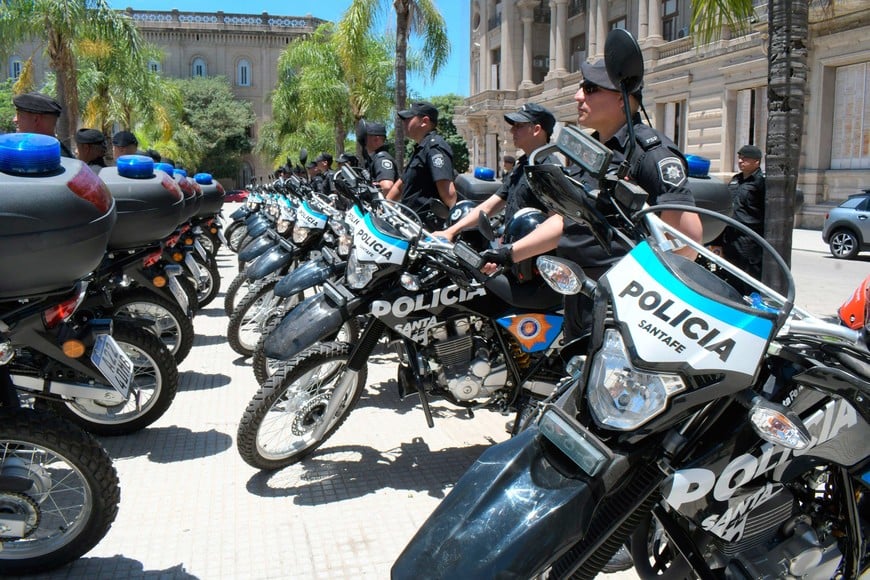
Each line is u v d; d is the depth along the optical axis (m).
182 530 3.28
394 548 3.16
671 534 2.08
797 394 2.04
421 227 3.70
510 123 4.57
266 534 3.25
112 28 15.86
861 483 2.17
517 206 4.20
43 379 3.18
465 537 1.76
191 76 64.06
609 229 2.09
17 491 2.74
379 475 3.89
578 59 33.84
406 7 16.19
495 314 3.69
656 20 26.92
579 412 1.91
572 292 2.05
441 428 4.61
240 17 64.25
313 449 3.96
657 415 1.74
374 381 5.62
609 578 2.89
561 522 1.73
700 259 3.59
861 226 15.48
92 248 2.87
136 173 4.57
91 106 20.72
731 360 1.70
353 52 17.78
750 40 21.84
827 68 21.33
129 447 4.22
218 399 5.15
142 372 4.45
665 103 26.84
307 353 3.72
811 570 2.07
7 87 38.56
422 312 3.68
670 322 1.73
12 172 2.71
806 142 22.08
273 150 39.53
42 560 2.85
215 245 10.78
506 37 37.22
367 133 7.57
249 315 6.19
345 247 4.66
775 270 5.89
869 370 1.98
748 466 1.89
